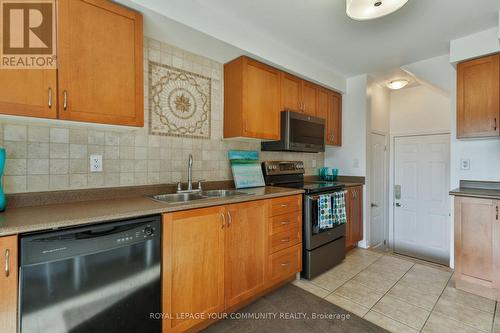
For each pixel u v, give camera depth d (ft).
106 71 4.83
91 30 4.66
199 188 7.21
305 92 9.83
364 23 6.97
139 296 4.35
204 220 5.26
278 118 8.68
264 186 8.84
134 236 4.25
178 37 6.41
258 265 6.44
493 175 7.95
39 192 4.96
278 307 6.40
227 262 5.70
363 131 11.19
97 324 3.92
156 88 6.64
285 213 7.22
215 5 6.21
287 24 7.07
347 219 10.18
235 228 5.88
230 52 7.33
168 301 4.71
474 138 7.84
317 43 8.19
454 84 8.71
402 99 12.98
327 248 8.52
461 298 6.78
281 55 8.36
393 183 13.25
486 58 7.32
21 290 3.33
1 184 4.25
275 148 9.05
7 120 4.51
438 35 7.57
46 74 4.21
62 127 5.24
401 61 9.62
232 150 8.39
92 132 5.64
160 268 4.62
